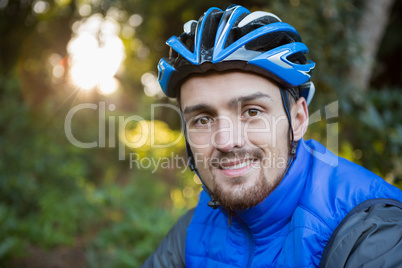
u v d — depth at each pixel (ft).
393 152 9.12
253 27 3.96
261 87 3.70
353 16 11.81
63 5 18.93
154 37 20.77
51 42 20.72
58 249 14.06
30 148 17.72
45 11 19.48
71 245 14.57
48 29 20.16
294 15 10.28
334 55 11.10
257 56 3.59
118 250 13.17
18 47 20.53
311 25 10.52
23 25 19.98
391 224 3.37
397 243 3.28
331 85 10.19
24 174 16.69
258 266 3.96
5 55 20.44
